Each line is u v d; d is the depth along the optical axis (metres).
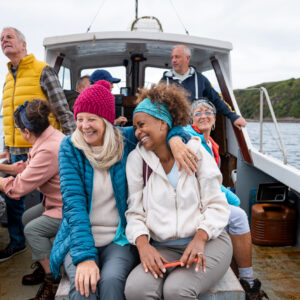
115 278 1.36
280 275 2.43
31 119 1.91
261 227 2.94
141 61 4.77
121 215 1.57
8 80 2.74
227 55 3.69
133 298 1.30
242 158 3.37
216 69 3.77
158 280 1.34
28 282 2.24
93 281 1.30
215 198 1.48
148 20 4.26
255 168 3.36
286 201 3.05
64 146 1.57
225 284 1.48
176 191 1.47
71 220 1.45
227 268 1.48
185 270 1.35
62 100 2.66
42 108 1.94
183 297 1.28
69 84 4.65
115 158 1.52
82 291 1.30
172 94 1.49
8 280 2.31
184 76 3.30
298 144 24.77
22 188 1.91
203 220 1.44
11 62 2.67
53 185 1.95
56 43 3.50
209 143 2.20
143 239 1.41
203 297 1.43
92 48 4.01
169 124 1.50
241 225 1.83
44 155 1.89
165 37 3.45
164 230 1.45
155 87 1.49
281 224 2.91
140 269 1.37
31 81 2.61
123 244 1.53
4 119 2.76
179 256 1.49
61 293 1.41
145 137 1.47
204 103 2.12
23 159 2.69
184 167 1.41
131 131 1.71
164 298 1.31
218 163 2.27
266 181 3.36
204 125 2.13
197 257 1.34
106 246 1.57
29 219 2.24
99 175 1.54
